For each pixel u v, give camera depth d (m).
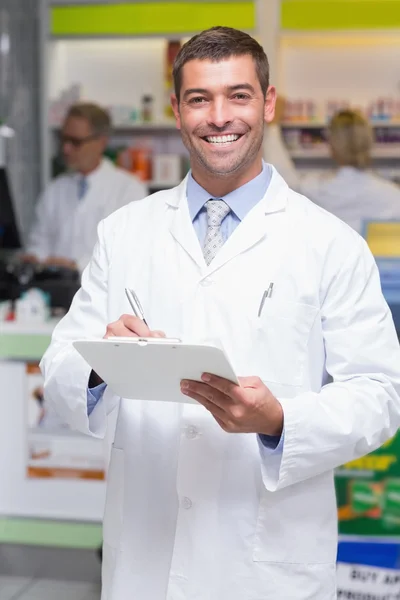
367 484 3.03
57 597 3.36
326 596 1.71
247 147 1.65
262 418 1.51
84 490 3.74
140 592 1.71
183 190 1.81
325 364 1.74
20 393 3.73
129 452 1.73
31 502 3.79
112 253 1.81
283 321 1.67
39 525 3.78
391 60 6.27
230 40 1.63
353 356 1.66
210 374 1.40
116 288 1.78
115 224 1.85
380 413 1.62
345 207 5.23
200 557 1.64
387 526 3.03
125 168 6.15
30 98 6.15
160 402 1.71
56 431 3.73
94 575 3.56
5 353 3.68
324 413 1.57
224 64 1.61
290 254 1.70
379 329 1.68
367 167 5.25
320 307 1.71
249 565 1.65
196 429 1.66
